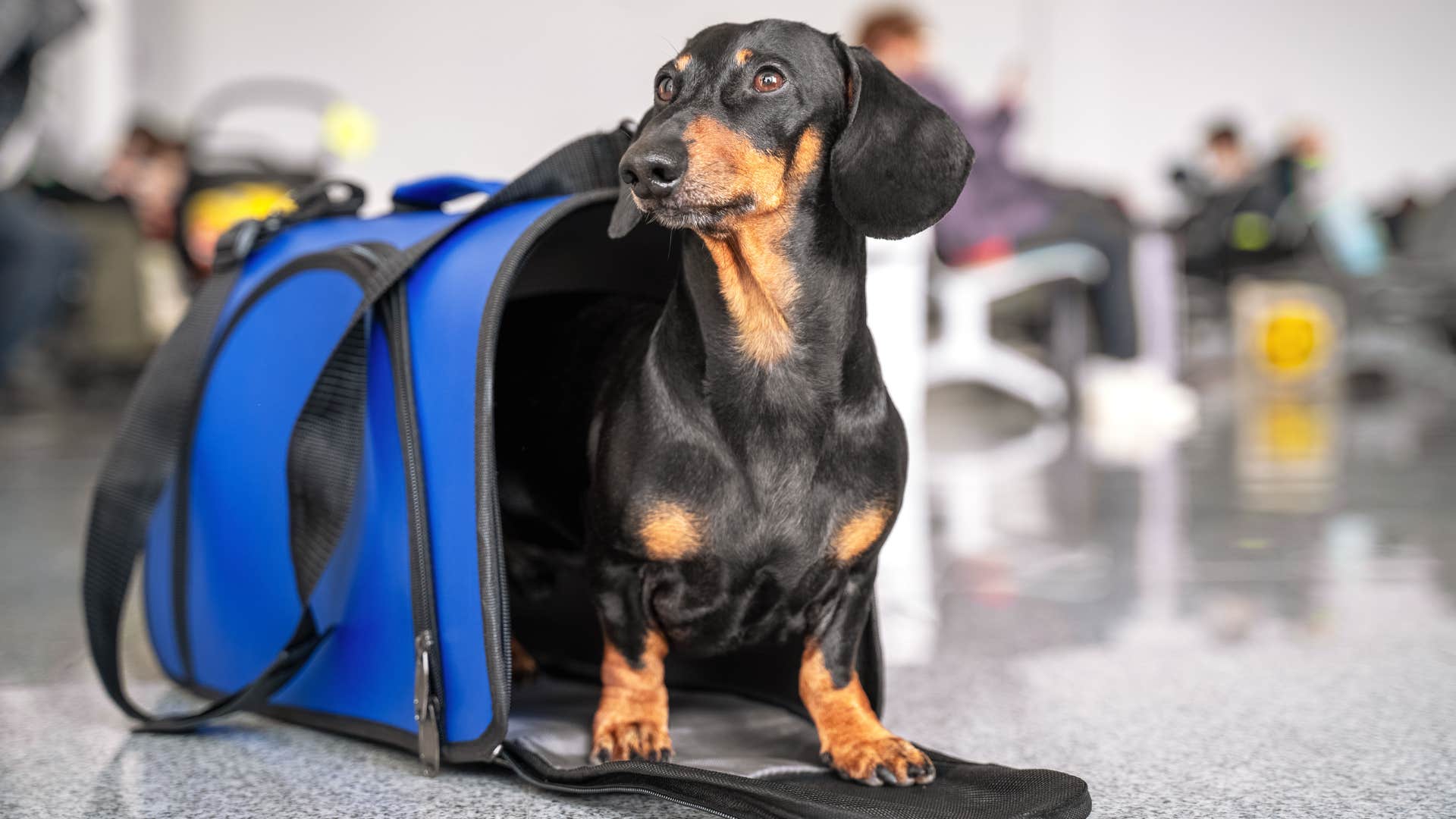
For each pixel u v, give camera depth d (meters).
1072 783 1.75
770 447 1.89
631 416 1.94
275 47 13.17
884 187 1.88
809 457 1.90
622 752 1.91
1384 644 2.78
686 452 1.89
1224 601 3.22
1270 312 10.21
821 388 1.90
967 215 7.55
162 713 2.37
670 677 2.41
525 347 2.33
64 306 8.04
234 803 1.87
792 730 2.18
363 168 13.44
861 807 1.68
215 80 13.09
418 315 2.05
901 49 6.99
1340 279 10.31
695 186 1.79
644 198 1.80
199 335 2.42
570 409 2.20
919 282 4.15
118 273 8.09
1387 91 14.85
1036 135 14.60
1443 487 5.12
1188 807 1.84
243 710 2.15
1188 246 10.98
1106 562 3.72
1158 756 2.07
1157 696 2.42
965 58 14.51
